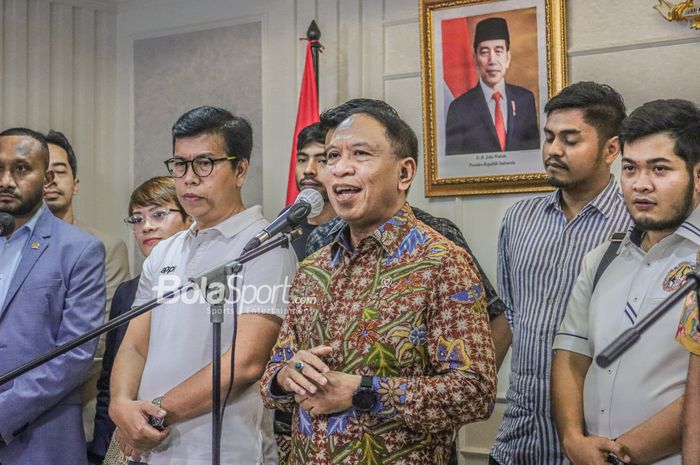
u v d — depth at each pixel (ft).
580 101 8.21
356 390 6.16
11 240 9.81
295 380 6.31
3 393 9.04
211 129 8.43
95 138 16.56
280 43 15.02
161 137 16.26
